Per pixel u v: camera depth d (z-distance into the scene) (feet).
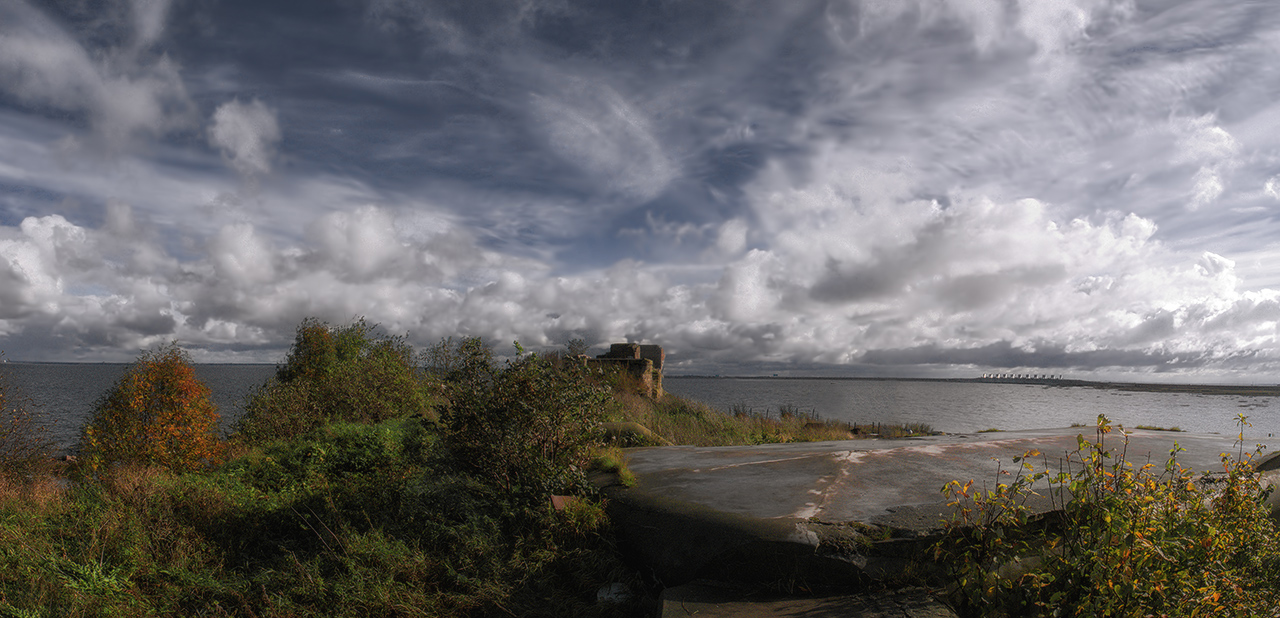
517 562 16.58
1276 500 18.39
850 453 25.29
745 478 21.15
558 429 21.43
